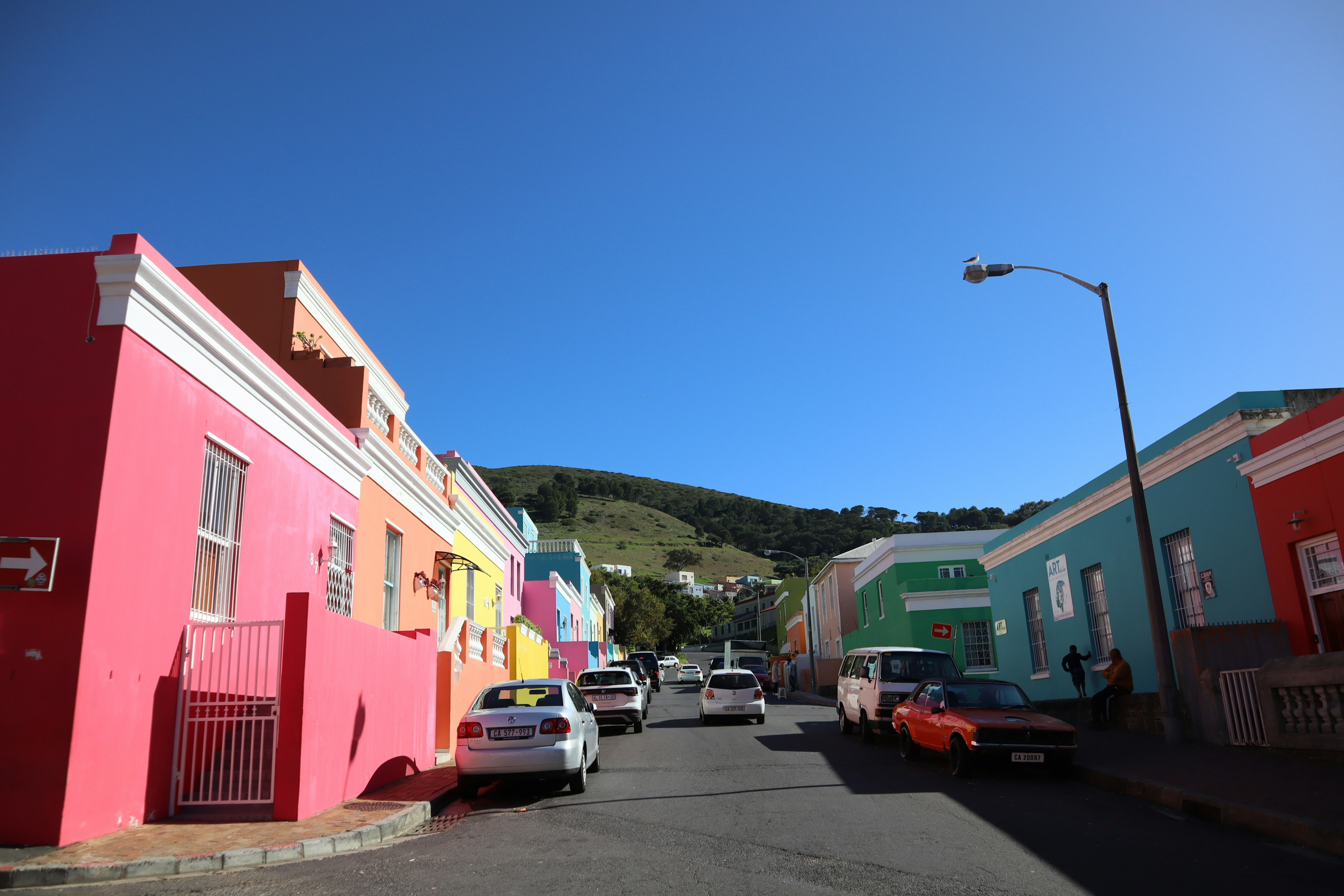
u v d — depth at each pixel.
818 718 26.06
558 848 8.33
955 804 10.45
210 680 9.55
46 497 8.20
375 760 11.84
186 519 9.62
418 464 19.02
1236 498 15.12
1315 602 13.55
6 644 7.85
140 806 8.66
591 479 193.00
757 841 8.43
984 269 14.61
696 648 103.00
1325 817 8.27
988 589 33.94
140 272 8.75
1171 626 17.23
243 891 6.90
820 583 54.81
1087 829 8.91
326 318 18.33
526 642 24.38
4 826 7.65
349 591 14.62
